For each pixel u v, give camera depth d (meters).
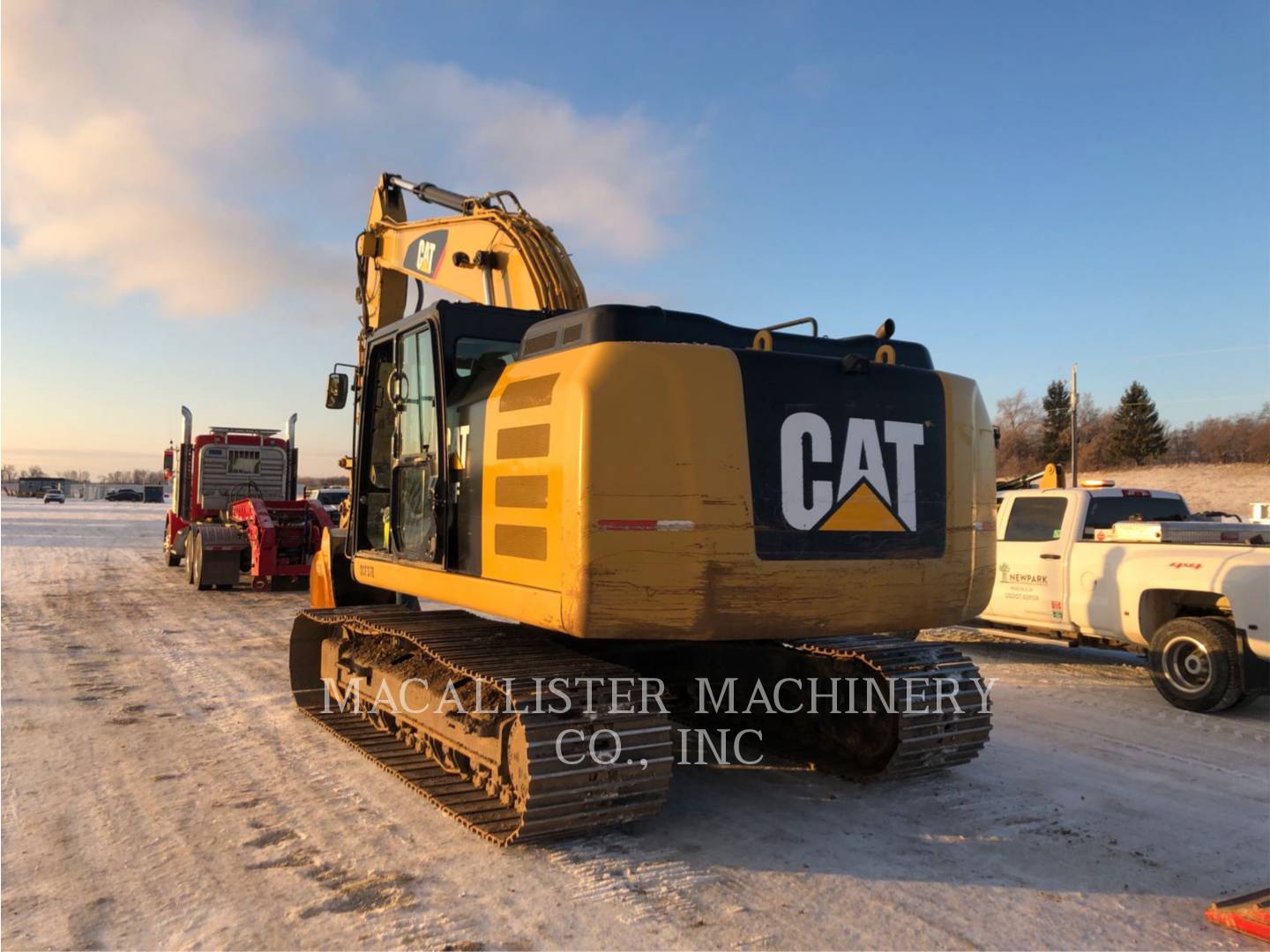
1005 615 9.26
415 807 4.77
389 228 8.66
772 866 4.07
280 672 8.35
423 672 5.48
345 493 33.09
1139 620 7.83
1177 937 3.44
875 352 5.27
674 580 4.04
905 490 4.61
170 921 3.46
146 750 5.79
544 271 6.77
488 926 3.43
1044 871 4.05
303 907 3.58
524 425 4.38
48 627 10.94
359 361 8.72
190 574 16.16
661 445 4.07
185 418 18.97
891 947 3.32
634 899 3.68
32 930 3.39
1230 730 6.65
